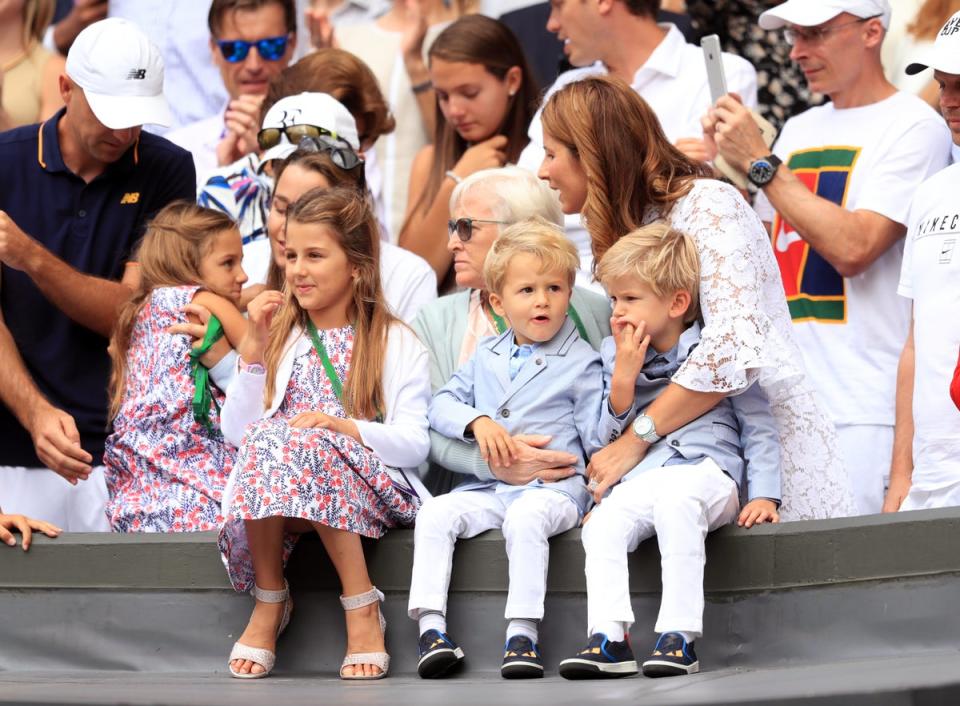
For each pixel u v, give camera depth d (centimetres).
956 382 1547
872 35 1988
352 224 1670
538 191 1786
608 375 1603
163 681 1534
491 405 1633
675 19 2355
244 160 2227
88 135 1978
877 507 1912
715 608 1503
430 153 2392
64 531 1784
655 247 1545
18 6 2609
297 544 1628
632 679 1386
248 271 2108
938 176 1675
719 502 1484
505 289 1619
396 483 1600
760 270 1599
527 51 2503
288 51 2466
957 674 1161
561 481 1582
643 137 1612
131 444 1784
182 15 2662
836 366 1948
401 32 2606
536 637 1502
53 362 1980
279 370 1666
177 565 1673
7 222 1886
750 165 1920
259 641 1580
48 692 1366
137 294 1853
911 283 1714
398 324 1689
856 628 1429
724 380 1523
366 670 1535
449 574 1552
